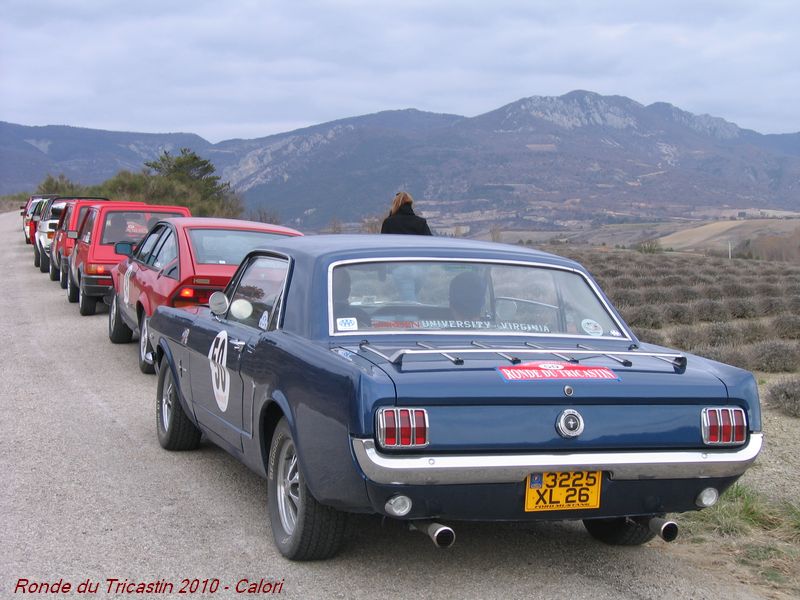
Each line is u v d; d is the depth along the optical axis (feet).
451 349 14.92
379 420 12.97
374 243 17.69
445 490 13.34
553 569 15.99
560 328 17.02
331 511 15.07
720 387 14.69
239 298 20.43
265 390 16.40
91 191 175.52
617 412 13.99
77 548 16.48
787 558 16.97
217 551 16.42
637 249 171.63
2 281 74.95
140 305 35.40
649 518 15.37
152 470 22.06
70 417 27.73
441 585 14.98
